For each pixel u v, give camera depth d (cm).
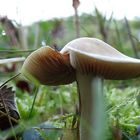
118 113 18
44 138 15
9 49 20
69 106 23
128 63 13
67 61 15
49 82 17
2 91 17
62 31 40
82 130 15
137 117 18
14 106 17
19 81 28
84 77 15
